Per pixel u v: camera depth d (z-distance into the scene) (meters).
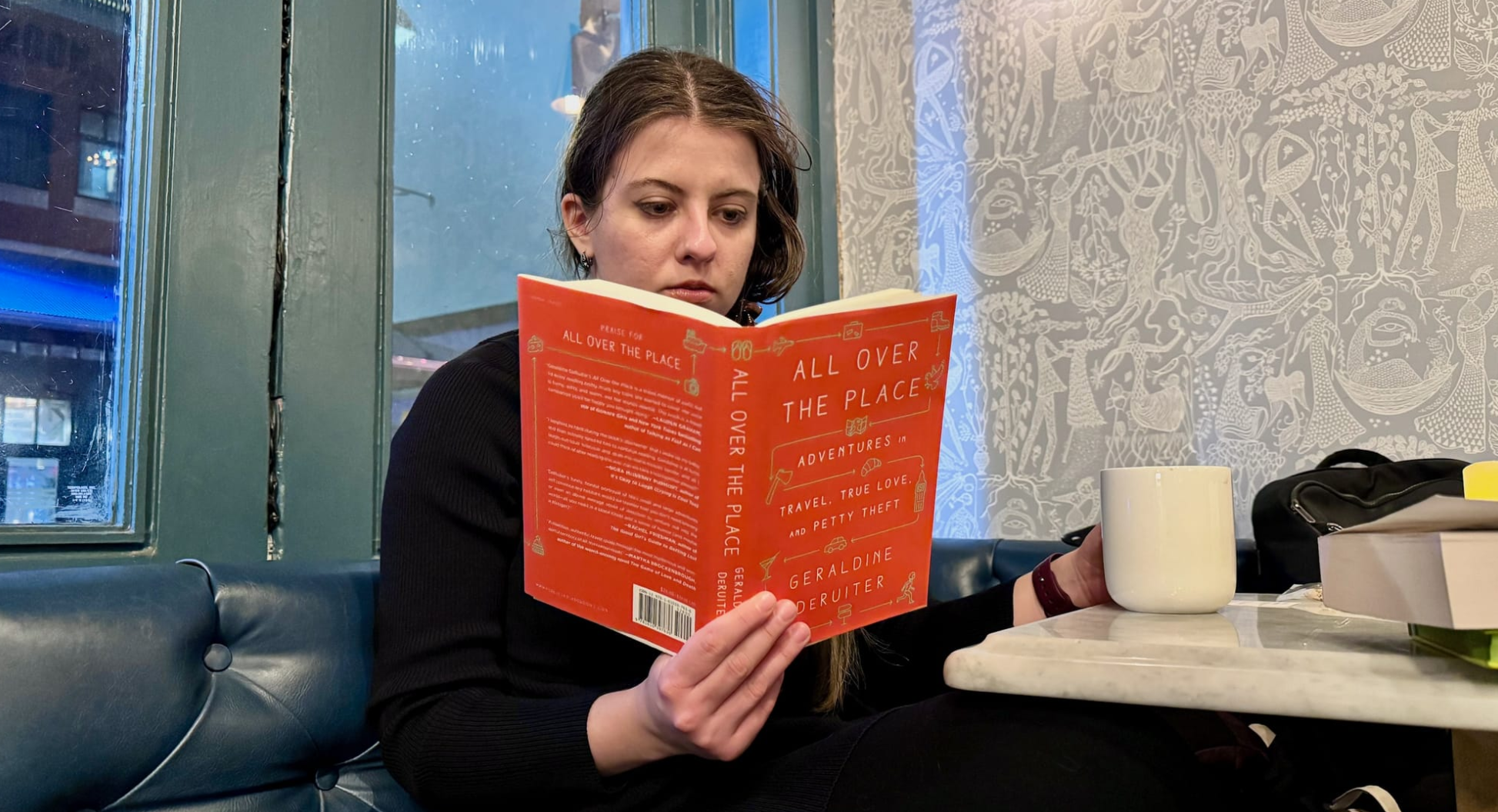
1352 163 1.44
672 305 0.58
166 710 0.74
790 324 0.56
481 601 0.75
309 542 1.20
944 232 1.84
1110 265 1.63
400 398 1.36
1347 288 1.43
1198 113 1.56
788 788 0.64
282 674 0.82
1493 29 1.35
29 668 0.68
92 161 1.09
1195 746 0.80
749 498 0.57
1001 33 1.78
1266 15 1.51
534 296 0.62
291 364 1.20
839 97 2.00
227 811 0.76
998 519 1.73
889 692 1.00
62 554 1.02
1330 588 0.54
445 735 0.68
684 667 0.59
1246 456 1.49
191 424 1.11
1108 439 1.62
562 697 0.73
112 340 1.09
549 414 0.64
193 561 0.86
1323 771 0.85
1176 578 0.71
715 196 0.85
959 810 0.54
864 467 0.63
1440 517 0.44
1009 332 1.74
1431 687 0.44
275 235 1.19
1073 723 0.55
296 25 1.23
